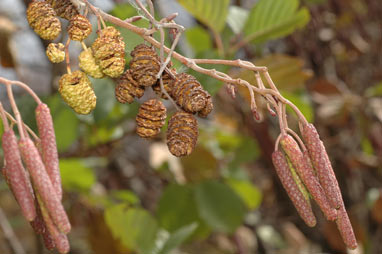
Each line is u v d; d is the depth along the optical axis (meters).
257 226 1.03
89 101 0.38
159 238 0.69
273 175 1.04
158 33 0.43
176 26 0.39
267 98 0.38
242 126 0.98
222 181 0.87
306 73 0.62
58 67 0.66
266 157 0.83
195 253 1.10
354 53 1.04
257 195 0.90
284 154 0.39
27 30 0.71
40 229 0.37
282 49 1.00
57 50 0.38
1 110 0.36
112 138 0.74
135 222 0.68
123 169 0.95
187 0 0.56
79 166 0.67
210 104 0.39
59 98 0.65
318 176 0.38
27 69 0.86
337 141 0.99
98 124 0.72
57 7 0.39
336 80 1.02
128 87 0.39
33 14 0.38
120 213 0.67
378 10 1.05
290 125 0.95
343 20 1.02
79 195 0.78
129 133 0.75
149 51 0.39
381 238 0.93
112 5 0.63
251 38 0.61
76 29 0.38
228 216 0.78
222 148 0.92
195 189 0.79
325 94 0.92
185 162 0.83
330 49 1.03
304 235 1.06
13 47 0.68
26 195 0.35
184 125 0.39
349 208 1.00
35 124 0.63
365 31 1.04
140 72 0.38
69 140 0.67
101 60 0.38
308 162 0.38
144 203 0.99
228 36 0.66
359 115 0.92
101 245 0.76
